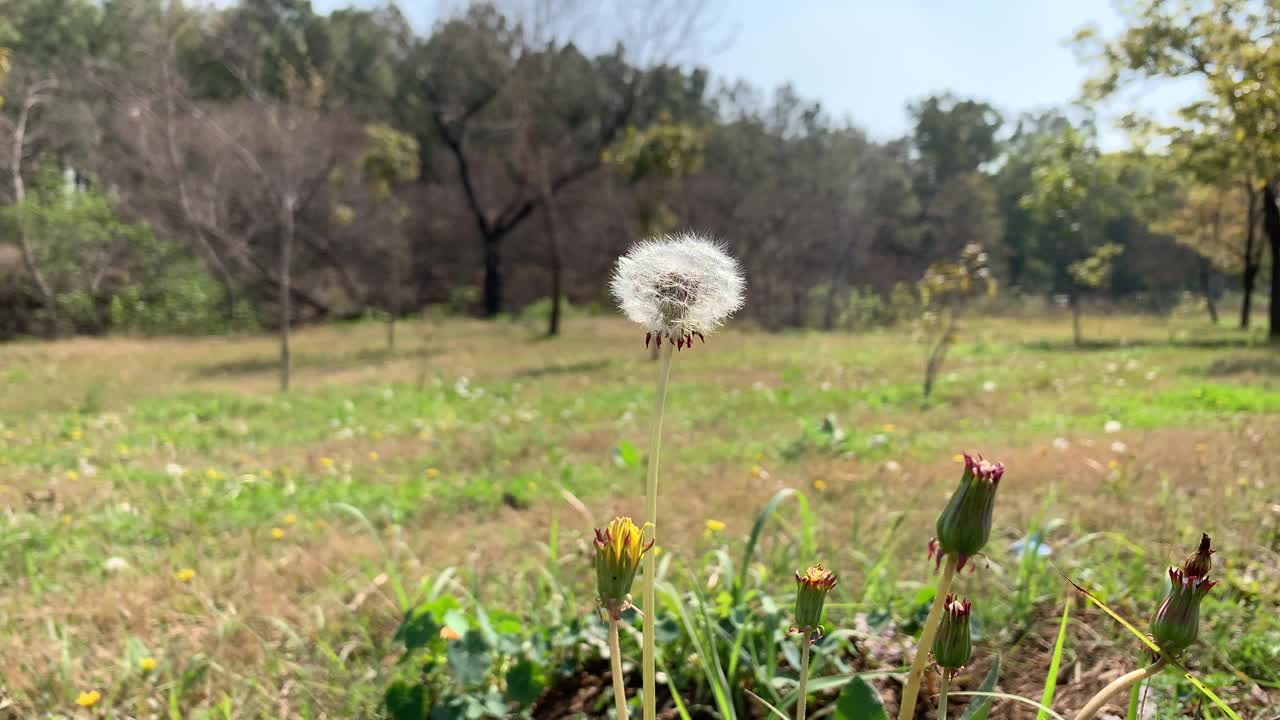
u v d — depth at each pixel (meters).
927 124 68.12
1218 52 13.95
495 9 32.16
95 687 3.02
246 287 37.22
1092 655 2.78
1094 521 4.48
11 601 3.95
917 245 56.50
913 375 14.16
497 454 7.92
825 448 7.50
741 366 16.36
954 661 1.42
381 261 40.88
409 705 2.59
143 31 34.78
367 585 4.09
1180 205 39.72
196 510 5.75
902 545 4.33
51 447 8.42
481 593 3.79
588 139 41.62
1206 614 2.99
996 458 6.47
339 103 38.75
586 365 17.61
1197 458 5.90
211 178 34.28
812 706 2.63
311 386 14.75
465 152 43.69
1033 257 64.62
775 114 50.44
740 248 47.09
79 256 32.28
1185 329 30.27
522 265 45.53
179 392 13.78
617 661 1.30
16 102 32.94
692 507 5.54
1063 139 27.69
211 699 2.94
